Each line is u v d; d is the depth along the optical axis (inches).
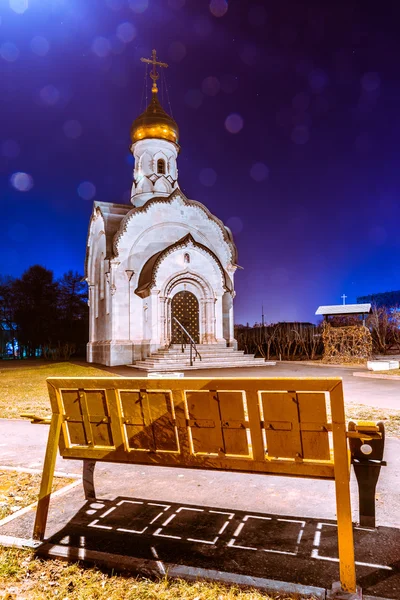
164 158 1262.3
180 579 117.6
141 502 173.6
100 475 211.0
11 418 385.7
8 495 187.8
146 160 1254.3
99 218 1156.5
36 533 143.3
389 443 255.3
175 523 152.9
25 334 2074.3
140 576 121.3
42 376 820.6
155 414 144.6
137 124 1257.4
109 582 118.3
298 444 129.4
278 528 147.0
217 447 139.3
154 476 206.8
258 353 1461.6
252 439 133.7
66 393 153.3
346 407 384.5
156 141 1251.2
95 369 917.8
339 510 116.0
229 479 199.6
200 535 143.1
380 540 136.7
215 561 126.6
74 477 208.7
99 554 130.0
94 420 151.5
